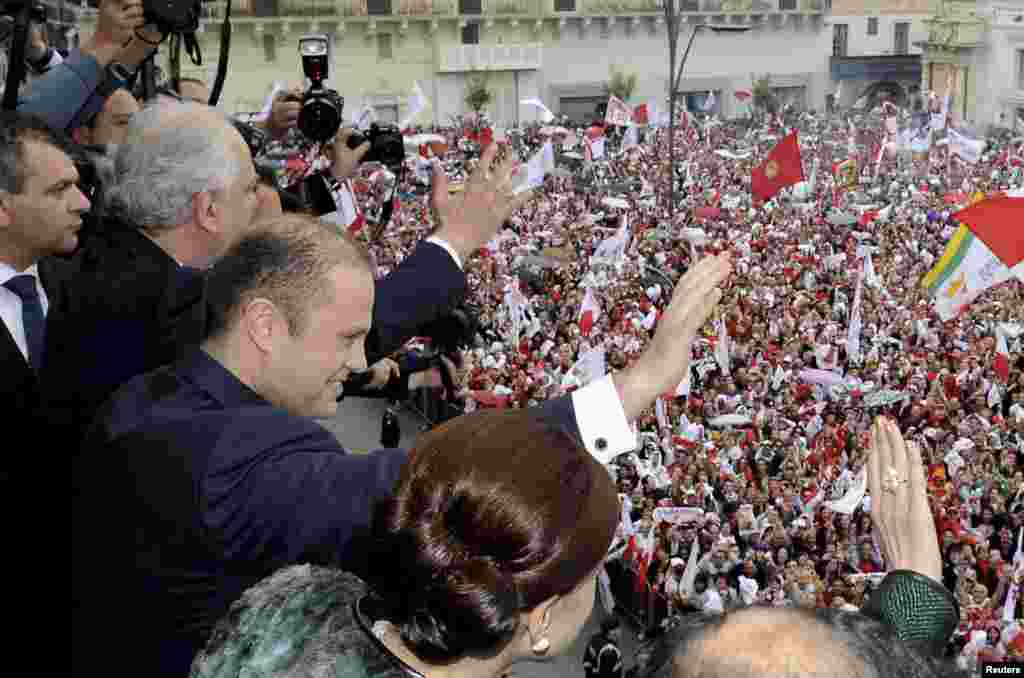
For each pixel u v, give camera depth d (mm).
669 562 17281
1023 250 21109
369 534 1780
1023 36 71562
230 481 1981
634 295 31609
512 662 1646
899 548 2055
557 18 74688
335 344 2244
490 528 1554
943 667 1375
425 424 25281
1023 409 21859
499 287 33062
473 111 73875
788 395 24000
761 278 33375
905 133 53594
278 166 4980
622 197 47531
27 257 3307
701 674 1231
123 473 2090
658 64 79062
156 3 4164
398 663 1555
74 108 4133
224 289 2254
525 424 1715
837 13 83938
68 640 2998
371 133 5004
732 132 72188
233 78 67188
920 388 23766
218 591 1993
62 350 2920
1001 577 15523
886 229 41250
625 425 2383
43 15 5289
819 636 1258
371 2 70000
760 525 17859
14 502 2926
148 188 2891
